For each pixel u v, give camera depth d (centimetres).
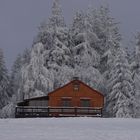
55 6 6831
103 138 1898
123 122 3338
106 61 6881
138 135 2086
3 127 2580
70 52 6656
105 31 7300
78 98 5478
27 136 1945
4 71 7294
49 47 6619
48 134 2077
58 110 4959
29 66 6109
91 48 6844
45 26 6744
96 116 5000
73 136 1983
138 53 6406
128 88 5841
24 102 5659
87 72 6556
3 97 7150
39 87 6022
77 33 7038
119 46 6028
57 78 6297
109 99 5950
